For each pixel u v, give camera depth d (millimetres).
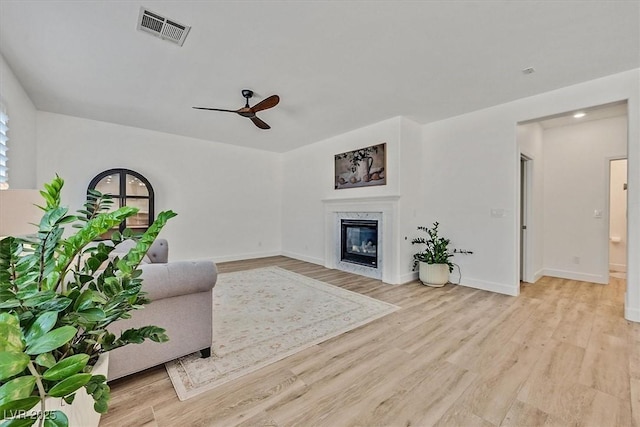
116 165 4617
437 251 3969
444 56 2521
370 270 4477
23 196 1566
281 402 1586
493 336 2383
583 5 1895
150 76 2936
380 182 4348
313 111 3895
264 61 2627
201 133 5082
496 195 3678
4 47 2436
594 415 1479
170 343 1863
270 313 2916
